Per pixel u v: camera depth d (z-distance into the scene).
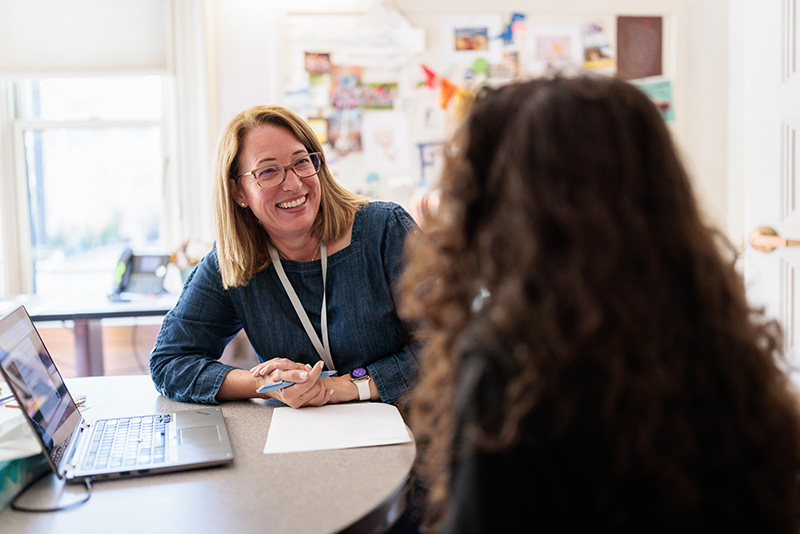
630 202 0.60
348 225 1.45
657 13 2.96
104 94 3.11
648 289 0.59
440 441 0.69
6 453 0.96
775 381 0.65
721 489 0.62
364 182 2.94
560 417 0.58
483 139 0.66
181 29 2.93
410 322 1.38
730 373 0.62
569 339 0.58
